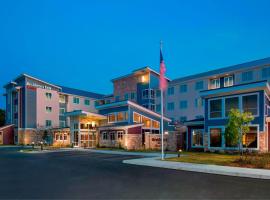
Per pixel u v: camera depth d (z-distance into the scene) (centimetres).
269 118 2530
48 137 5503
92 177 1387
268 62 3997
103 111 4609
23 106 6072
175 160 2105
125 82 6156
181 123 4603
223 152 2777
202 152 2981
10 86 6619
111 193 1006
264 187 1118
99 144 4284
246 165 1731
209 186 1138
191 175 1448
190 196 957
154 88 5672
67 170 1664
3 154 3125
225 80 4591
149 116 4300
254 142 2553
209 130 2956
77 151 3503
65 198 934
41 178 1362
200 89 4994
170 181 1261
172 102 5478
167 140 3525
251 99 2619
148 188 1098
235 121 2005
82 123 4375
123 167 1805
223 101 2845
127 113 4075
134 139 3828
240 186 1138
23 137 5981
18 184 1198
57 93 6594
